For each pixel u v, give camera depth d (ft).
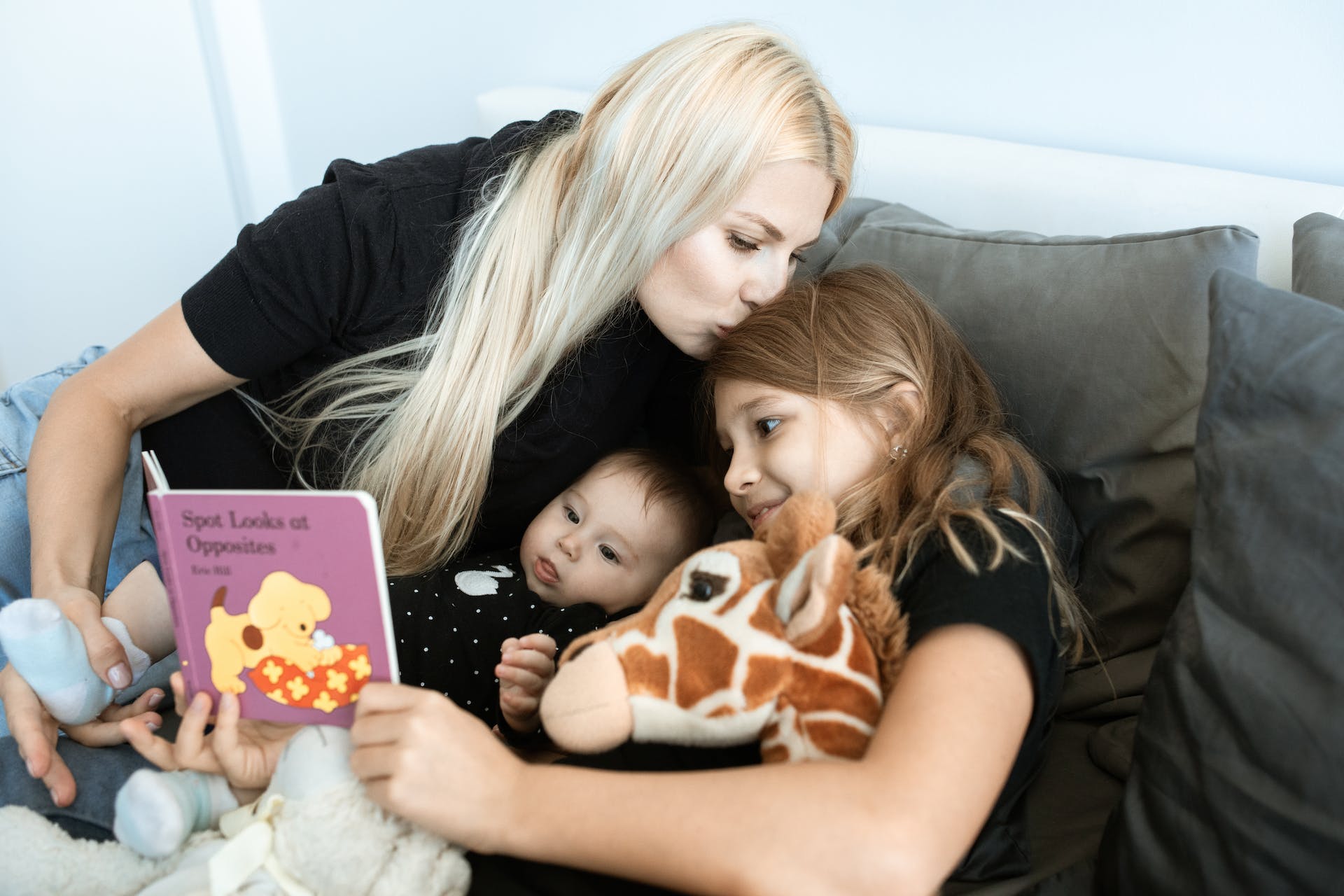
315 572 2.33
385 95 6.63
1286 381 2.29
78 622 2.85
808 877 1.88
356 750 2.26
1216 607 2.29
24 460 3.55
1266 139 3.73
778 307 3.06
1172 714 2.33
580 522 3.63
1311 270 2.84
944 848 1.92
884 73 4.61
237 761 2.48
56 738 2.79
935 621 2.21
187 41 6.88
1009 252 3.46
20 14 6.40
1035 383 3.27
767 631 2.23
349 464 3.59
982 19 4.24
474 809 2.13
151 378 3.34
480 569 3.53
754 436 2.93
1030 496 2.92
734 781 2.03
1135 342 3.08
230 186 7.42
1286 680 2.09
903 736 2.02
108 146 6.91
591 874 2.30
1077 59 4.06
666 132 2.99
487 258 3.34
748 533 3.41
